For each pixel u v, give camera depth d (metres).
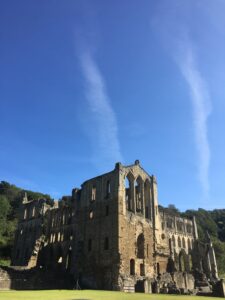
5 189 169.12
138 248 69.62
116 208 66.31
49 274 61.84
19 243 92.12
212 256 98.94
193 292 53.28
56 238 81.88
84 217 73.12
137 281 56.38
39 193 168.75
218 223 188.88
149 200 77.12
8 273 54.47
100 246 65.69
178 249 99.56
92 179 76.19
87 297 36.41
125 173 71.94
